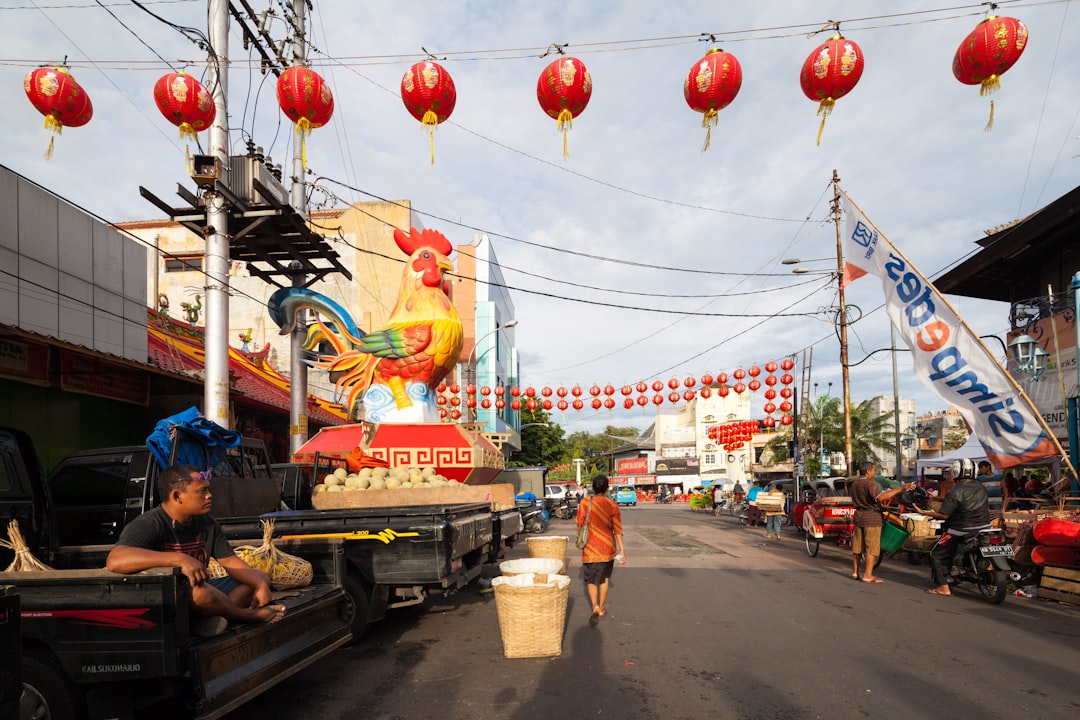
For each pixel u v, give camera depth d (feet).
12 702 9.44
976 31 18.80
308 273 46.83
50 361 33.55
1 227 29.84
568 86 19.98
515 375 154.92
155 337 46.96
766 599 27.71
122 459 23.94
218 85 34.53
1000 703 14.85
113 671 11.16
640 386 56.24
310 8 45.96
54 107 21.74
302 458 38.27
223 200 34.37
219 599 12.17
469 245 125.29
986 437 36.04
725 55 19.72
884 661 18.25
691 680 16.61
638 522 82.64
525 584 20.11
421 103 21.03
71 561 17.16
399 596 21.62
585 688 16.06
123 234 39.32
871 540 32.27
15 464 16.63
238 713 14.65
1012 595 28.96
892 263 40.06
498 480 75.87
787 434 129.08
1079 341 38.27
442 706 14.97
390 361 40.29
